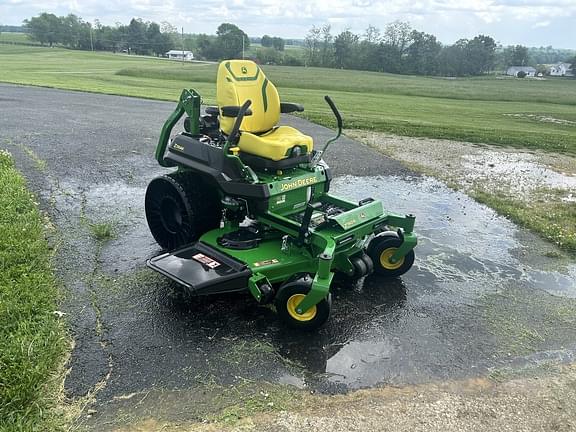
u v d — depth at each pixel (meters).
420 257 5.97
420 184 9.02
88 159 9.08
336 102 24.47
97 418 3.25
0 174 7.26
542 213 7.62
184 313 4.43
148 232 6.10
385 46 82.94
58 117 12.77
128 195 7.36
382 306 4.80
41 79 23.41
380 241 5.25
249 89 5.29
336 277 5.31
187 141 5.29
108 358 3.80
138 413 3.31
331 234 4.55
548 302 5.08
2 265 4.76
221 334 4.18
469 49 89.12
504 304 5.00
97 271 5.06
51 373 3.58
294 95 27.61
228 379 3.67
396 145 12.19
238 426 3.26
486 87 56.38
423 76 79.44
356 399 3.57
